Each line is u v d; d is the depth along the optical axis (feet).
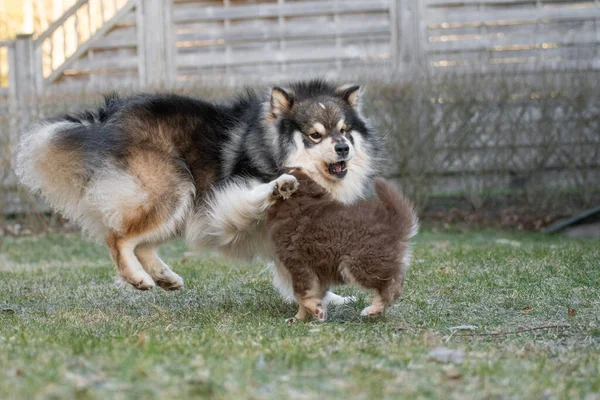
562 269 24.04
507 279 22.79
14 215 41.68
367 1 45.16
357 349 14.49
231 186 19.48
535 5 44.47
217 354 13.62
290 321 18.31
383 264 17.13
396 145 40.78
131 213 20.45
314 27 45.50
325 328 16.75
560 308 19.44
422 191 41.19
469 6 44.78
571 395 11.66
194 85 40.91
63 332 16.47
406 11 44.91
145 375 11.82
